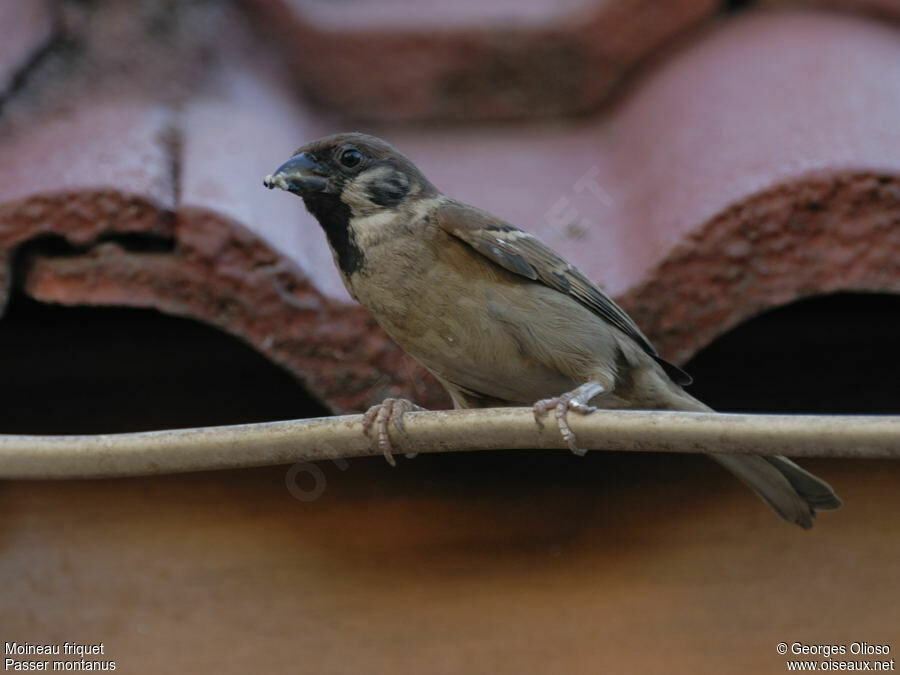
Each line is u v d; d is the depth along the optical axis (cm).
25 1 969
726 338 835
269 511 803
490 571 789
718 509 797
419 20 1114
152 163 789
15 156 834
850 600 783
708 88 958
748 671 773
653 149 923
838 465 806
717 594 785
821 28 1018
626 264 788
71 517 802
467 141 1066
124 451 629
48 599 788
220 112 946
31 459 629
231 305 731
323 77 1103
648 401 793
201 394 828
